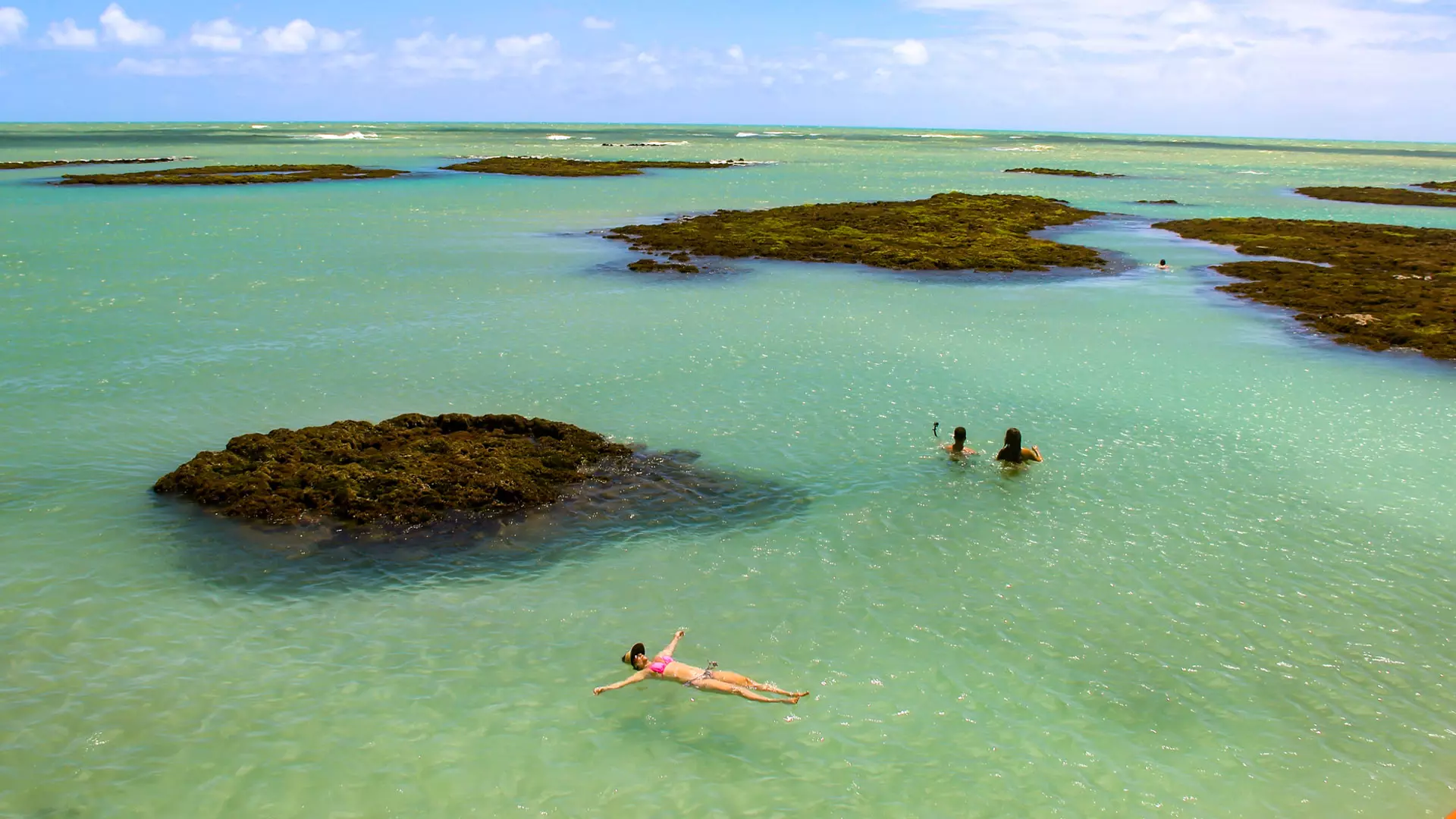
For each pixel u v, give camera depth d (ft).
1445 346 97.60
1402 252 160.35
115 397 76.74
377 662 42.11
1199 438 71.87
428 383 82.28
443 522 55.42
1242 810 34.22
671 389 81.87
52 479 60.39
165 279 122.11
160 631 43.96
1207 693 41.04
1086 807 34.27
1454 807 34.40
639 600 48.11
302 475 59.00
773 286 129.70
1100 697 40.73
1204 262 153.99
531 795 34.19
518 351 92.73
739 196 254.27
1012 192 287.28
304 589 48.21
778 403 78.84
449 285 124.26
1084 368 90.33
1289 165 490.08
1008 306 118.32
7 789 33.50
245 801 33.32
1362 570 51.90
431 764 35.58
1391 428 74.18
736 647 44.09
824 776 35.70
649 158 435.53
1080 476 64.49
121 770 34.68
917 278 138.00
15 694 38.83
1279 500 60.90
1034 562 52.60
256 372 84.33
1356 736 38.32
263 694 39.47
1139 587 49.96
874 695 40.65
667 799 34.24
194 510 56.08
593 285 127.03
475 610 46.75
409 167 334.85
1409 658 43.75
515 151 473.26
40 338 92.73
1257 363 92.73
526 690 40.40
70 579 48.32
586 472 63.31
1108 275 141.69
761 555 53.06
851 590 49.39
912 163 436.76
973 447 69.77
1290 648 44.39
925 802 34.37
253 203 209.77
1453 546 54.70
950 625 46.16
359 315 106.32
